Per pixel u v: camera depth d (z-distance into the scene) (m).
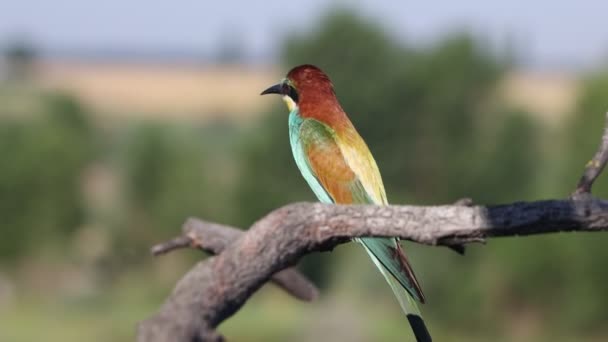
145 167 24.81
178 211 24.27
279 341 18.88
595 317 19.31
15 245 24.81
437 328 20.16
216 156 26.27
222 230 3.98
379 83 28.12
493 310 19.92
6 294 23.44
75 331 20.78
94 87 67.06
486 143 27.38
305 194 25.20
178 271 23.92
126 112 50.09
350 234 3.00
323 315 19.67
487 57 28.69
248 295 2.86
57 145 26.00
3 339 19.84
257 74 77.69
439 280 20.12
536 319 19.73
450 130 27.67
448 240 2.94
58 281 24.33
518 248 19.45
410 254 20.20
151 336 2.43
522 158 26.78
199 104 57.19
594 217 2.86
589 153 19.55
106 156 27.69
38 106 30.14
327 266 20.62
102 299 23.03
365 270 20.25
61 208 25.05
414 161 27.94
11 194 25.00
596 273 19.12
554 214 2.87
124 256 24.36
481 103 28.36
